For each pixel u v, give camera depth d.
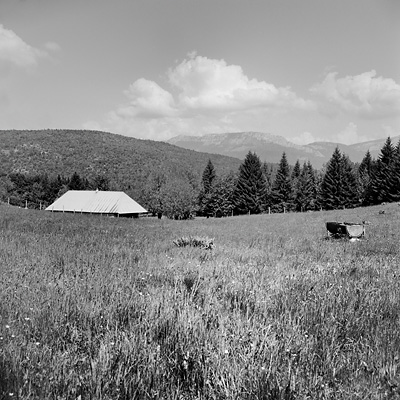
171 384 3.44
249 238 22.30
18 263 8.42
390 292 6.63
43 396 3.14
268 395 3.20
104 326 4.83
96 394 3.18
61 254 10.38
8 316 4.90
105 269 8.41
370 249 16.14
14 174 124.12
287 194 94.62
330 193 85.75
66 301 5.68
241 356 3.78
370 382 3.45
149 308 5.38
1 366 3.44
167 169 191.50
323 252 14.88
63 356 3.86
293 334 4.54
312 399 3.22
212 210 101.25
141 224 32.91
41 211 36.91
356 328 4.91
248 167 94.38
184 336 4.47
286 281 7.63
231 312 5.39
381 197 73.19
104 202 69.25
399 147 78.12
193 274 8.15
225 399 3.24
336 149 85.88
